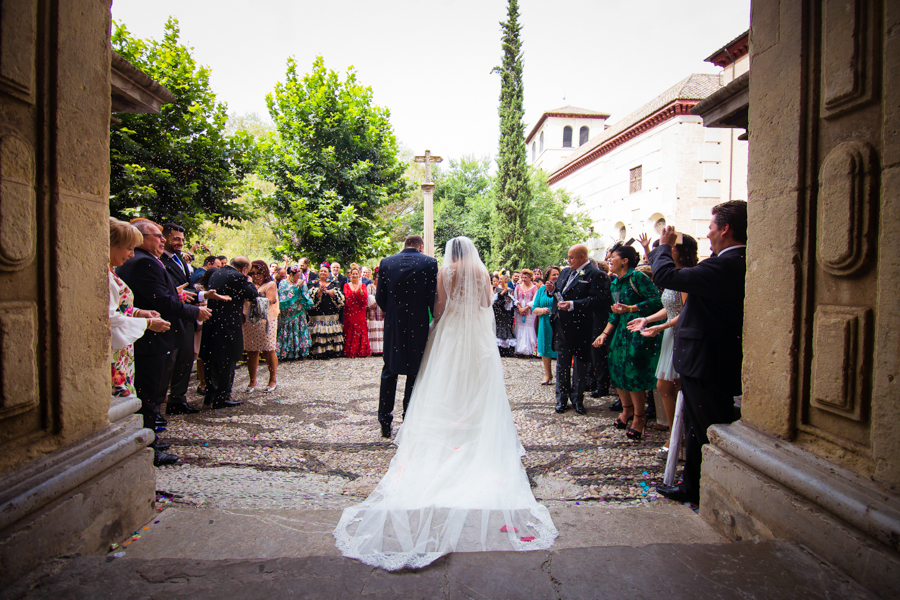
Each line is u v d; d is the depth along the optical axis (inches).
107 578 63.6
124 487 82.9
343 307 342.0
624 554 71.1
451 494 103.0
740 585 62.6
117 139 317.4
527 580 65.7
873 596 57.5
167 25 342.6
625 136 951.0
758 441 82.7
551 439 160.7
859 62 66.7
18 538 60.8
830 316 71.7
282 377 268.5
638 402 157.5
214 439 158.7
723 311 100.7
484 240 978.1
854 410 67.6
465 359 125.7
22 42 68.4
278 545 80.8
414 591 63.5
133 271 143.7
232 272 200.2
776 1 81.4
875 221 64.7
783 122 79.7
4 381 65.2
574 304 192.2
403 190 547.5
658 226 872.9
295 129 482.0
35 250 72.1
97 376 84.4
